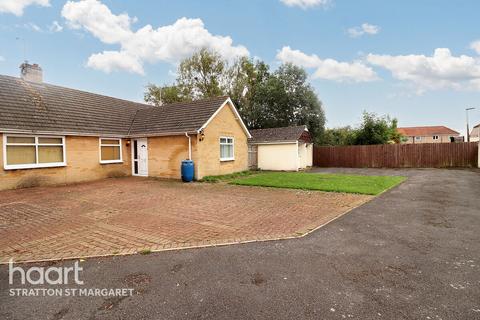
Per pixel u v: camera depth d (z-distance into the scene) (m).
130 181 15.25
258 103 37.25
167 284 3.82
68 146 14.50
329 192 11.39
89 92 18.91
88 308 3.28
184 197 10.48
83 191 11.89
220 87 39.91
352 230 6.21
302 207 8.66
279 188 12.65
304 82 36.47
